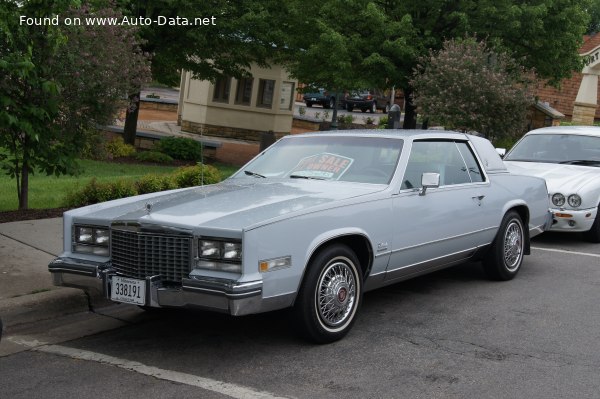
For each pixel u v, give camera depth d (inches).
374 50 697.6
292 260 195.2
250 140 1120.2
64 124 389.7
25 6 332.8
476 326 235.5
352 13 697.6
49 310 239.9
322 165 253.0
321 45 696.4
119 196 414.3
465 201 268.2
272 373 189.3
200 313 247.9
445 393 176.9
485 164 295.1
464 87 553.3
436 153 265.0
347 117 1347.2
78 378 185.9
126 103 447.5
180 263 193.8
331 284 210.1
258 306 187.5
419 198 244.5
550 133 458.3
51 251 305.7
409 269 245.8
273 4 762.8
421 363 198.5
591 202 390.9
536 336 225.6
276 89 1107.3
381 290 284.5
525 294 280.2
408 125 800.9
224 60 816.9
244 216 195.2
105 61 405.4
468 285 294.0
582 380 187.2
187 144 822.5
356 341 217.2
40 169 390.0
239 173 267.4
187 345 213.5
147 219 198.2
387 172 241.9
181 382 183.0
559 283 301.0
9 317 230.1
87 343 215.9
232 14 759.7
